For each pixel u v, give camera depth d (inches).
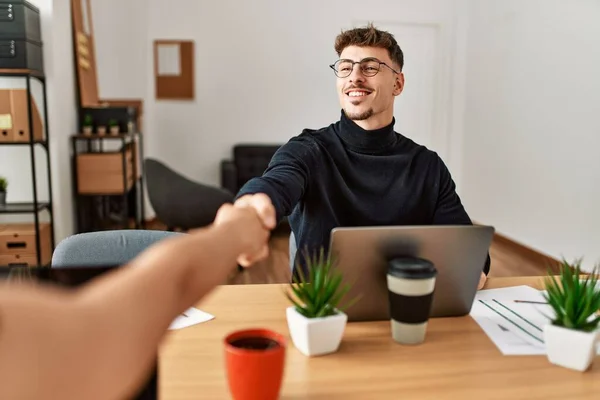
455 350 39.5
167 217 164.6
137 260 17.8
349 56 57.7
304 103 245.3
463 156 247.9
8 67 122.0
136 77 223.5
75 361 12.6
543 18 177.8
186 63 234.8
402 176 62.2
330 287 38.2
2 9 120.4
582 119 156.9
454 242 41.9
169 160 241.4
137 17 221.0
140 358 14.7
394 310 40.1
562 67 167.0
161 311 15.9
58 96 139.6
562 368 37.0
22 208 130.4
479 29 228.8
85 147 168.1
